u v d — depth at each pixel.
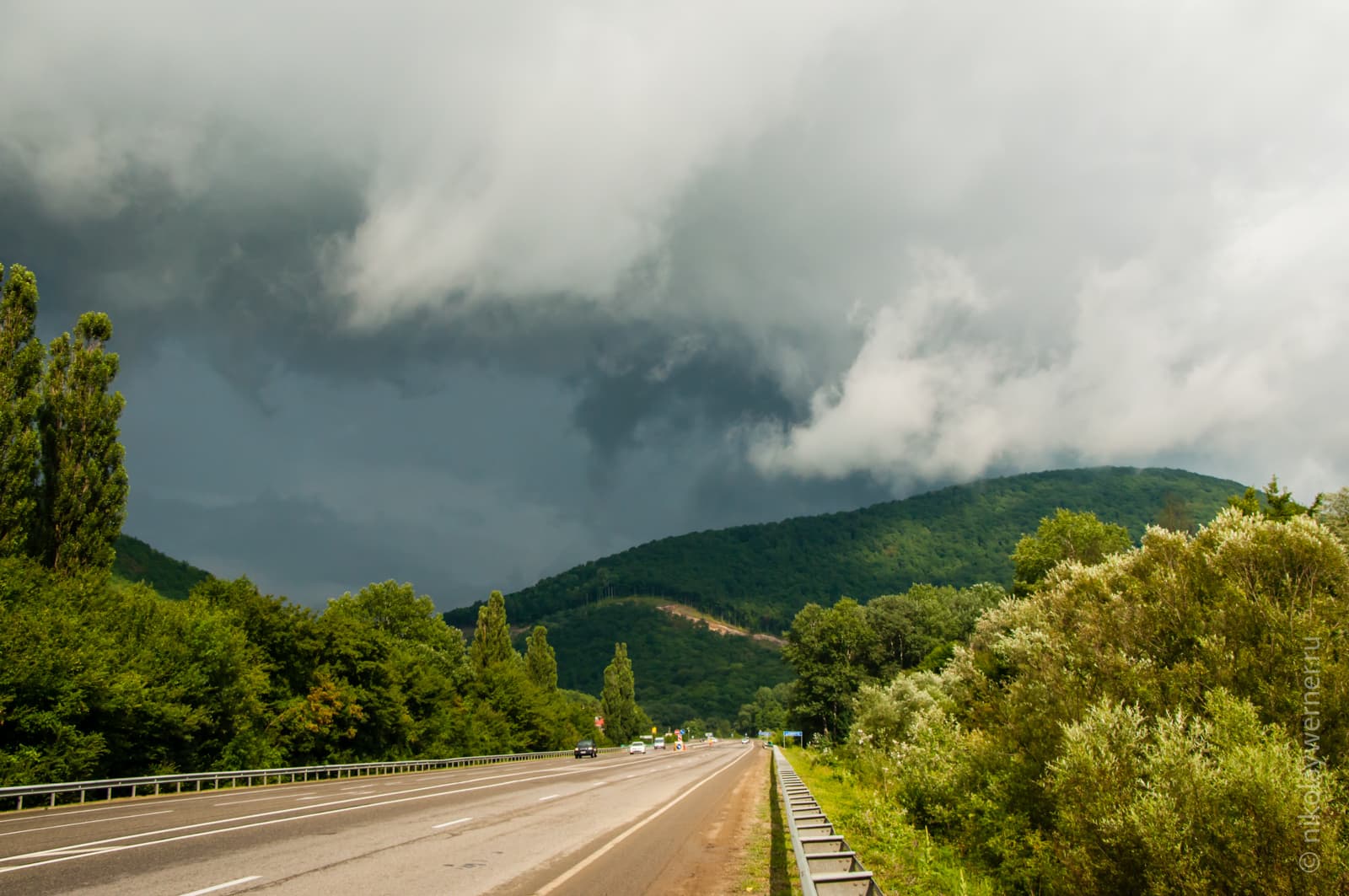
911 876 12.80
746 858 13.41
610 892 10.12
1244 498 29.31
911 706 40.22
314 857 12.26
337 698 47.06
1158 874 9.28
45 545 32.62
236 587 47.88
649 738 132.88
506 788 29.25
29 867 11.20
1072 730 11.81
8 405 31.70
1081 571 21.09
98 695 28.36
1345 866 8.60
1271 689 12.27
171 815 18.98
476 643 86.44
